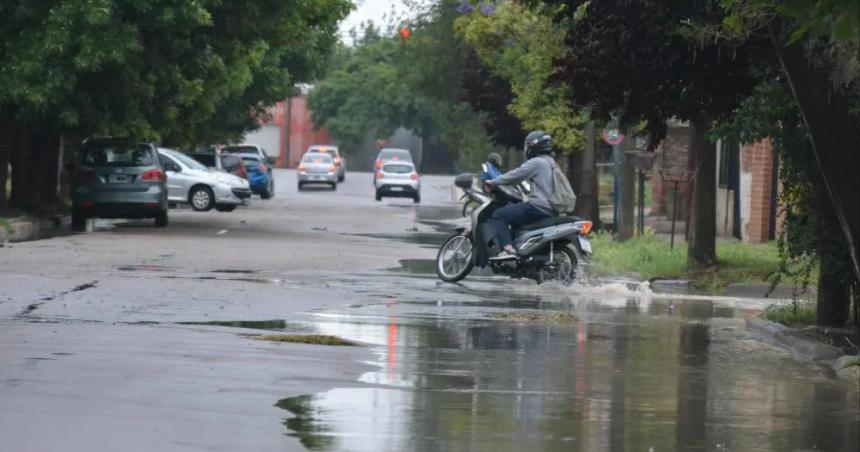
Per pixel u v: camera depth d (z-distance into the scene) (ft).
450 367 73.87
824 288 94.48
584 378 71.77
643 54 105.81
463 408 61.41
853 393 69.15
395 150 496.64
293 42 243.19
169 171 290.97
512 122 267.80
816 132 78.64
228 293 108.06
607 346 85.51
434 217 296.92
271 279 123.54
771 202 213.25
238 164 334.85
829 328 92.89
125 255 146.20
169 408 58.44
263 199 376.68
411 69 377.09
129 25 197.77
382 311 100.94
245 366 70.79
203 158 326.65
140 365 69.82
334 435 54.03
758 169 214.69
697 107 111.14
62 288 107.04
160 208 213.05
